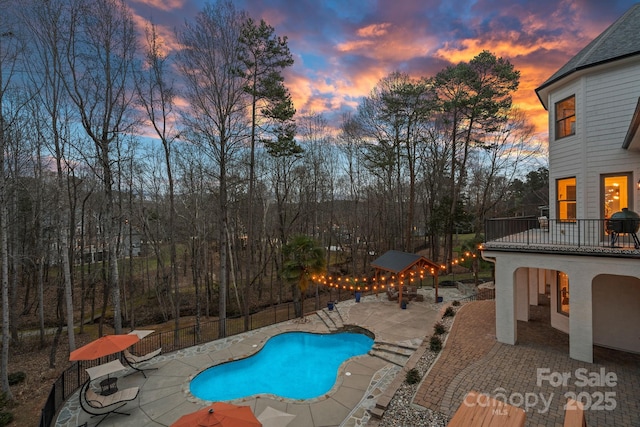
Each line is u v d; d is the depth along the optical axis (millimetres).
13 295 18234
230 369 12555
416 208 43438
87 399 9070
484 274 27734
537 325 12883
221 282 17953
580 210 11078
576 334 9562
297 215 27703
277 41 18484
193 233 26141
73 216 18422
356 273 32219
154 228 28453
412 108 26188
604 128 10500
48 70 13766
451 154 30797
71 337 14047
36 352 17547
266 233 30375
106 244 23766
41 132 15859
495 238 12086
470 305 16172
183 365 12375
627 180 10109
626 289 10250
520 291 13586
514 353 10195
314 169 30031
